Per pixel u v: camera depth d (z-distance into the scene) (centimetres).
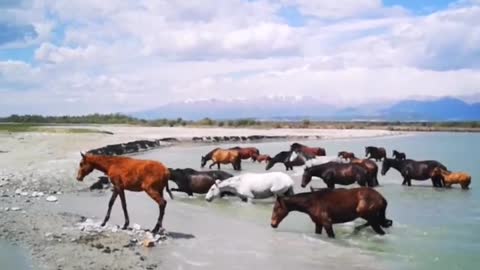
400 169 2562
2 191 1941
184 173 2084
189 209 1795
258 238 1383
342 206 1406
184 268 1083
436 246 1332
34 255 1118
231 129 9631
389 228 1541
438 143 6950
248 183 1959
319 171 2156
